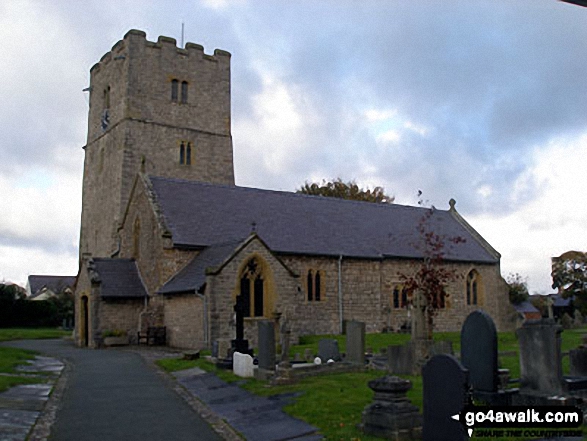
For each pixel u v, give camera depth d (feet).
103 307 119.14
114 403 55.72
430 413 36.55
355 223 148.56
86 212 192.75
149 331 116.16
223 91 190.90
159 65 179.01
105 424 47.11
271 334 67.87
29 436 42.73
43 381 67.62
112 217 171.63
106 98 186.50
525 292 247.70
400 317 139.64
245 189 143.54
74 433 44.21
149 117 175.11
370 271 136.67
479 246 164.45
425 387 37.01
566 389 45.91
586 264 233.76
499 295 160.35
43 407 52.95
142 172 134.31
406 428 38.52
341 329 129.39
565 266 236.43
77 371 78.28
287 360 68.28
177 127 179.63
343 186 261.03
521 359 46.85
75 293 134.10
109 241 172.24
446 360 35.73
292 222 137.28
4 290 204.74
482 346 45.65
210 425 47.01
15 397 56.39
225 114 190.19
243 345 82.43
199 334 104.37
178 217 123.75
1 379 65.05
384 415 38.96
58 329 201.16
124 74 174.50
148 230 125.39
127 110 171.83
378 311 136.46
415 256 144.05
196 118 184.03
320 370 66.64
